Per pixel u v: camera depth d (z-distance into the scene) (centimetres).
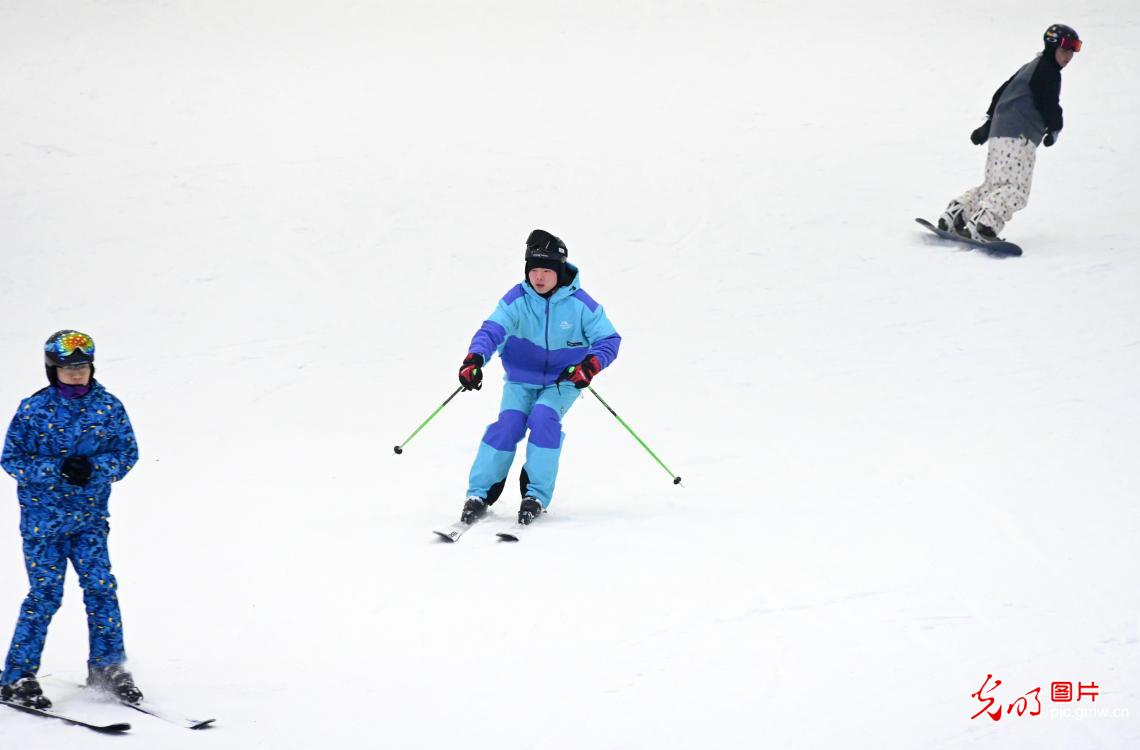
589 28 8644
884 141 6297
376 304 4425
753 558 2245
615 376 3691
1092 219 5056
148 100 6956
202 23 8606
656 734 1597
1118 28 8250
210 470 2962
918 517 2438
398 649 1900
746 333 4047
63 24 8369
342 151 6209
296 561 2322
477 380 2466
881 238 4944
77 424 1705
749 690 1717
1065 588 2047
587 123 6712
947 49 7975
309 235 5100
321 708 1684
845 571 2164
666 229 5172
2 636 1981
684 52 8075
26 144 6081
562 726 1623
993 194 4656
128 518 2617
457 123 6706
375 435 3244
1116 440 2881
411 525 2522
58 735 1583
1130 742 1556
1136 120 6419
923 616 1955
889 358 3725
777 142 6322
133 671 1828
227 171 5862
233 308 4359
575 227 5219
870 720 1625
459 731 1611
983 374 3509
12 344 3978
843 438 3052
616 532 2423
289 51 8081
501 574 2202
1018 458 2789
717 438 3116
